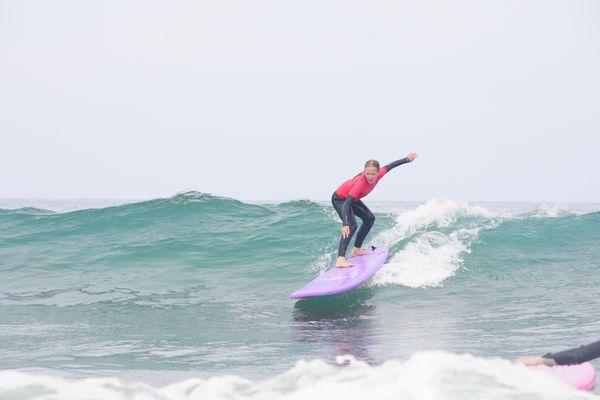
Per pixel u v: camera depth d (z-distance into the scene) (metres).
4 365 17.48
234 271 36.62
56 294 32.00
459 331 21.61
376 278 32.56
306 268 37.06
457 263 35.91
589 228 44.59
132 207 54.69
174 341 21.06
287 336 21.75
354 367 11.17
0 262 40.41
